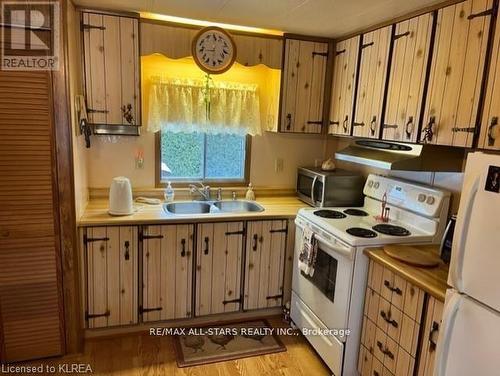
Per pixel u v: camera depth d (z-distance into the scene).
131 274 2.55
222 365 2.42
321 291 2.46
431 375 1.69
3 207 2.11
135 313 2.62
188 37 2.71
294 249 2.86
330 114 3.09
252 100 3.17
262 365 2.44
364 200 2.96
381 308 2.03
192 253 2.66
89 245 2.43
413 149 2.22
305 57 2.98
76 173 2.34
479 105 1.74
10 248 2.17
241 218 2.72
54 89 2.08
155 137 3.03
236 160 3.33
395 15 2.27
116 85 2.60
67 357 2.41
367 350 2.16
